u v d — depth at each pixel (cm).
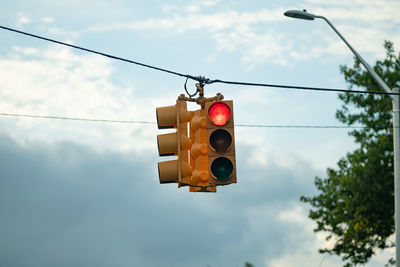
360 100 3856
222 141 1319
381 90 3856
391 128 3825
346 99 3894
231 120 1311
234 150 1305
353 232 3681
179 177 1305
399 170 2180
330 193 3769
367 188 3669
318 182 3862
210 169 1293
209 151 1298
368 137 3838
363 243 3697
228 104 1312
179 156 1312
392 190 3691
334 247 3762
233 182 1298
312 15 2264
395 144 2186
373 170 3681
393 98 2192
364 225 3672
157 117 1343
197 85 1401
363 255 3744
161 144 1335
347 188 3712
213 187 1326
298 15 2262
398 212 2166
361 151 3769
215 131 1318
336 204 3766
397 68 3884
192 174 1324
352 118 3897
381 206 3684
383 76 3869
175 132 1340
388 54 3906
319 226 3812
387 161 3697
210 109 1310
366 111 3884
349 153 3825
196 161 1329
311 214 3819
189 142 1327
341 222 3756
